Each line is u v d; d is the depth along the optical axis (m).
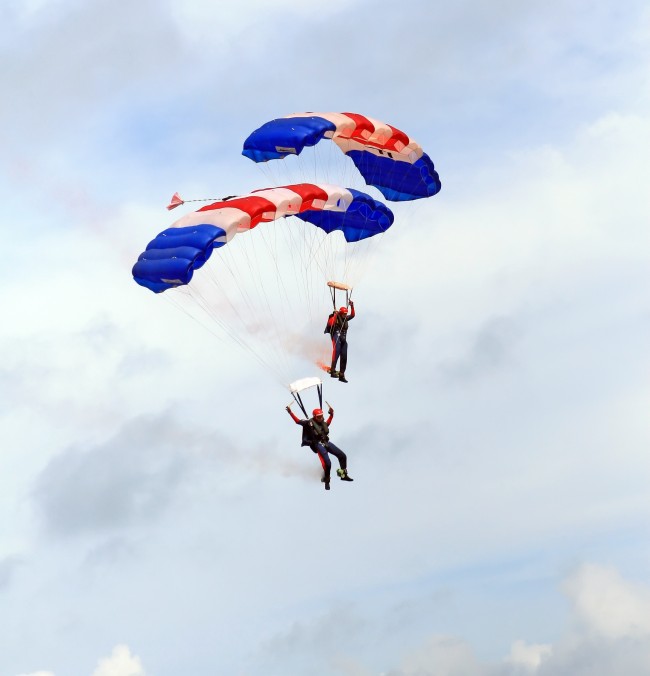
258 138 46.56
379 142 49.97
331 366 47.00
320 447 43.25
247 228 44.91
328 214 51.38
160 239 44.03
